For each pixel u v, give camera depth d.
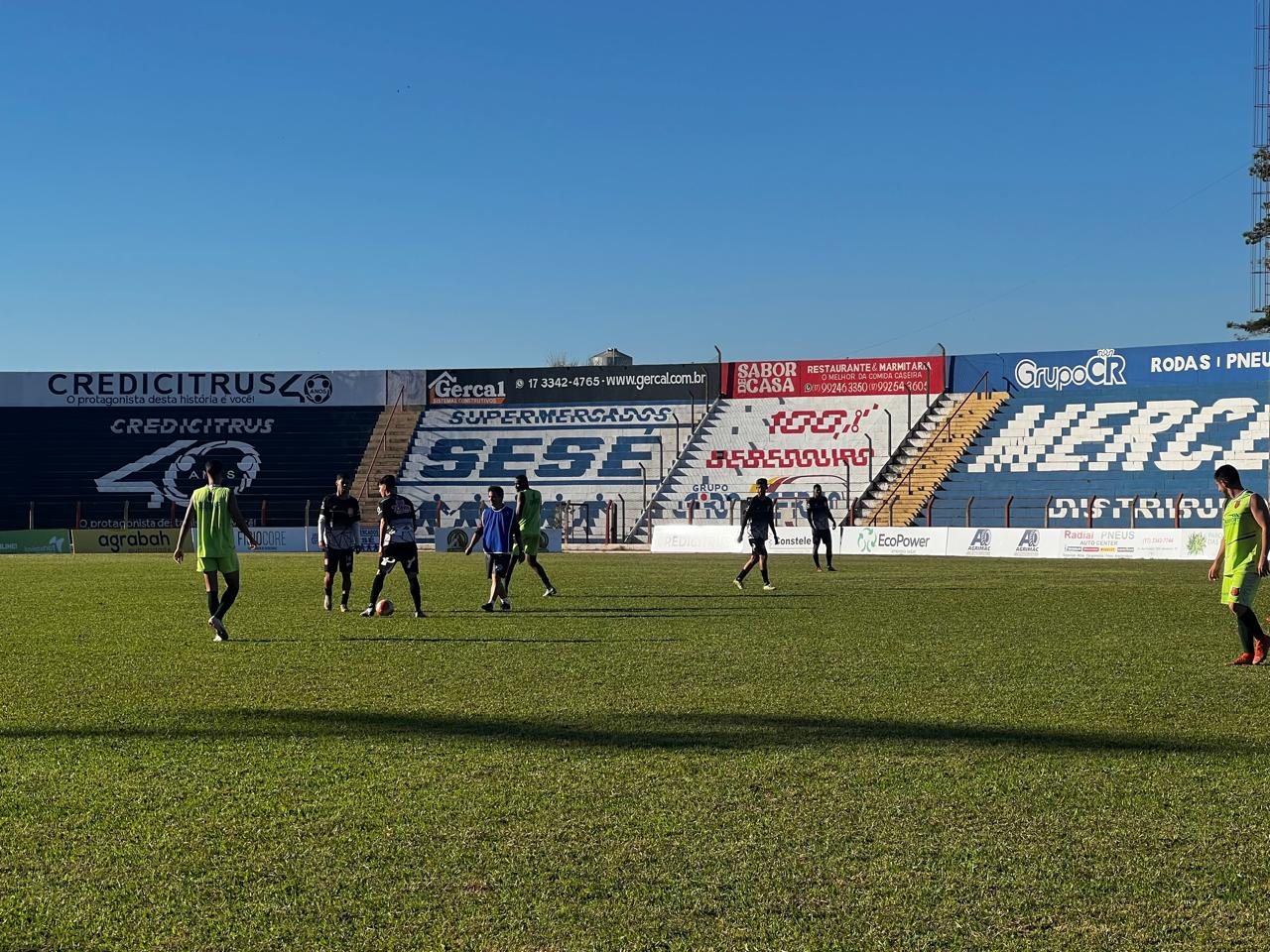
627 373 61.34
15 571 32.34
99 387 61.34
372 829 6.70
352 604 20.97
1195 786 7.59
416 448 60.19
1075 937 5.16
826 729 9.37
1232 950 5.02
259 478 58.94
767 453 57.31
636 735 9.16
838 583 26.70
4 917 5.41
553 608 20.17
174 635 16.12
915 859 6.18
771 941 5.14
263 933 5.23
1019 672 12.37
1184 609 19.86
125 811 7.07
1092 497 49.72
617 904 5.55
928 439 55.91
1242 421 52.56
